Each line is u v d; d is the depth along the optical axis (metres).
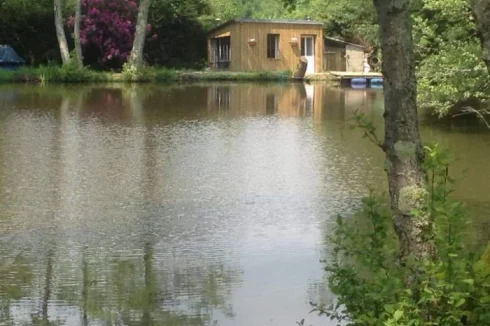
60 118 21.88
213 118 22.70
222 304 6.99
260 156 15.39
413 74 4.70
